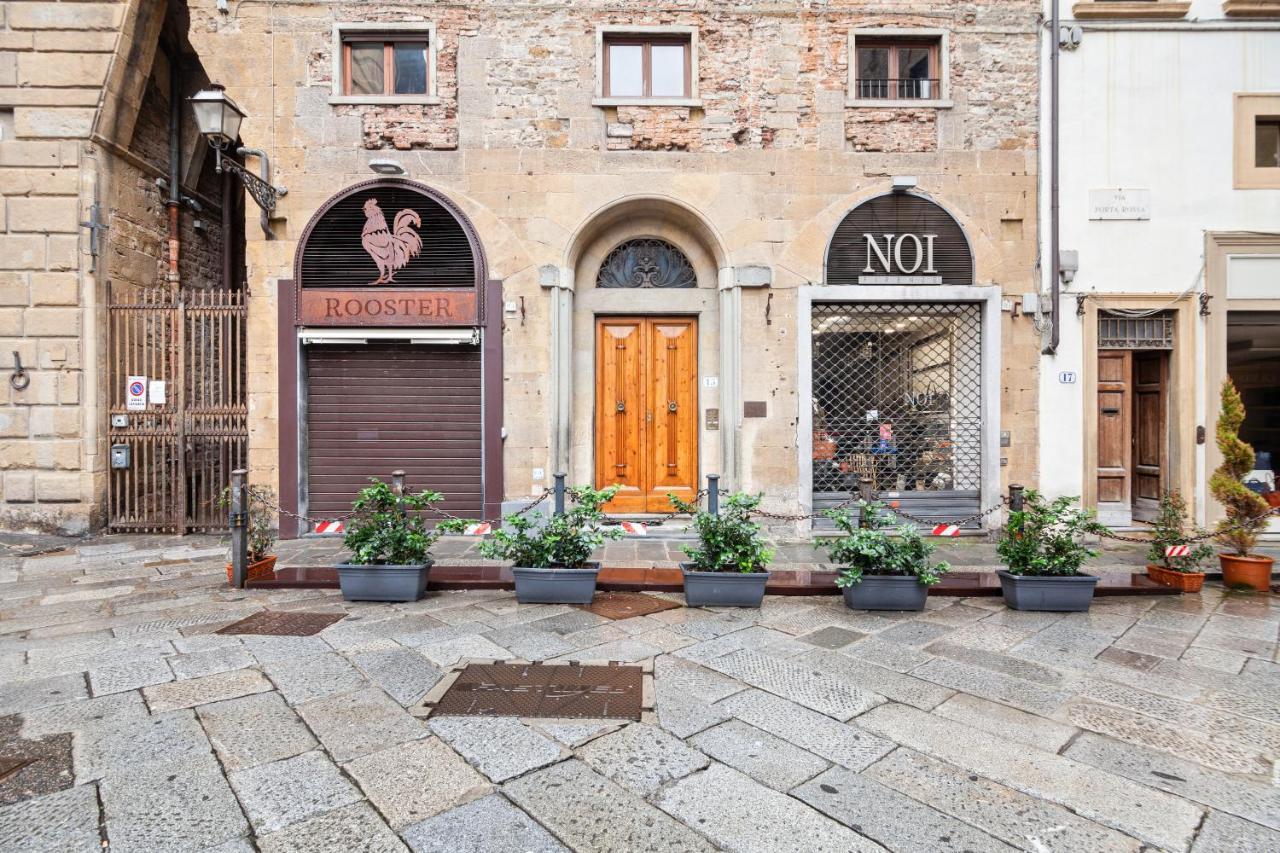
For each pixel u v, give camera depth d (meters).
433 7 8.36
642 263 8.99
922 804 2.70
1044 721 3.43
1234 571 6.12
